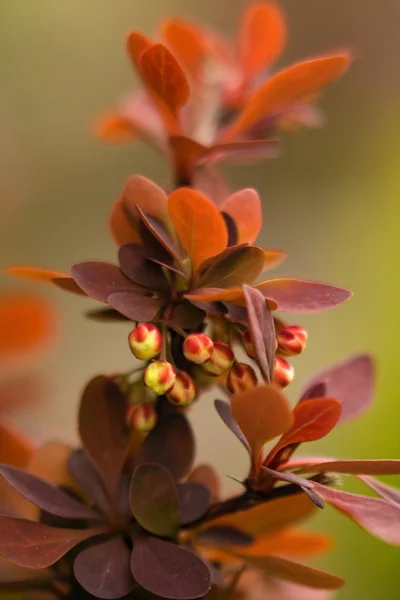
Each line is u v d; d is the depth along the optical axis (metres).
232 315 0.29
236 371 0.29
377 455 0.47
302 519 0.31
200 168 0.32
